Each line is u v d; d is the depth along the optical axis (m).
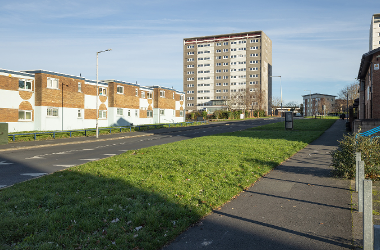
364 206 4.27
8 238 4.86
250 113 96.62
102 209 6.17
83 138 27.91
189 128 43.53
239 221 5.86
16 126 30.73
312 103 135.50
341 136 25.53
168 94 58.78
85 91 39.75
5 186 8.90
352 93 86.38
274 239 5.04
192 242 4.92
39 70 32.62
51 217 5.74
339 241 4.95
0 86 29.00
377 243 3.41
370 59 23.86
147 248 4.56
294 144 19.08
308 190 8.15
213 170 10.35
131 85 48.41
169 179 9.12
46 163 13.70
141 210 6.09
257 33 110.69
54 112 34.50
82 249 4.50
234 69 113.50
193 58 119.19
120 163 12.10
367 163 9.02
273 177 9.84
